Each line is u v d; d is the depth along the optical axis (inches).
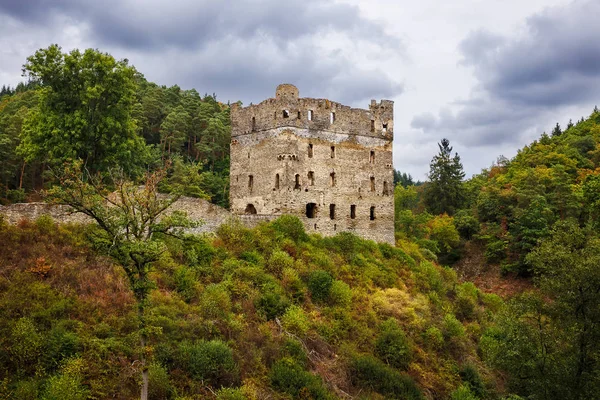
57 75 1977.1
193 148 4072.3
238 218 2114.9
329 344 1745.8
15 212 1595.7
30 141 2027.6
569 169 4072.3
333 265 2122.3
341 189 2493.8
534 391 1513.3
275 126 2385.6
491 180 4753.9
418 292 2281.0
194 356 1354.6
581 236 1608.0
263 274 1843.0
